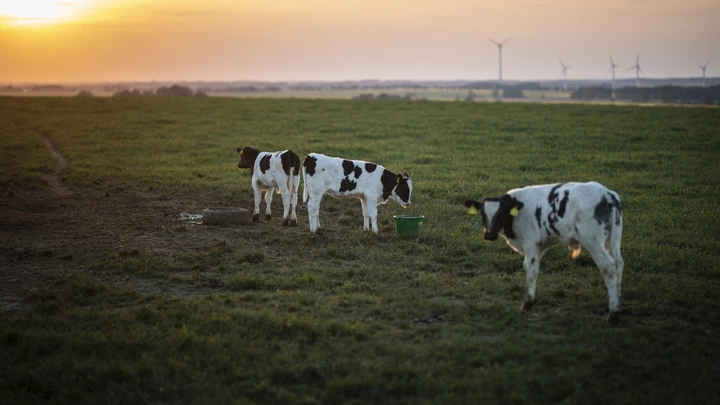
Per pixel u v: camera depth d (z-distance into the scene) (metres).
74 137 28.03
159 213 15.39
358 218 14.73
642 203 15.98
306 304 9.04
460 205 15.95
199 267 10.95
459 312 8.62
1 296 9.61
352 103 44.59
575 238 8.42
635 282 9.95
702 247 11.98
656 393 6.37
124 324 8.28
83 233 13.36
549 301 9.15
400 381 6.58
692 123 31.36
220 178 19.83
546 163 22.05
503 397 6.25
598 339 7.68
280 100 47.84
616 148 25.33
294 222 14.42
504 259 11.20
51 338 7.77
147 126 31.80
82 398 6.41
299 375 6.73
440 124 32.62
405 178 13.09
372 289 9.70
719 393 6.37
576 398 6.24
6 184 18.27
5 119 33.47
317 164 12.95
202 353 7.32
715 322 8.42
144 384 6.64
